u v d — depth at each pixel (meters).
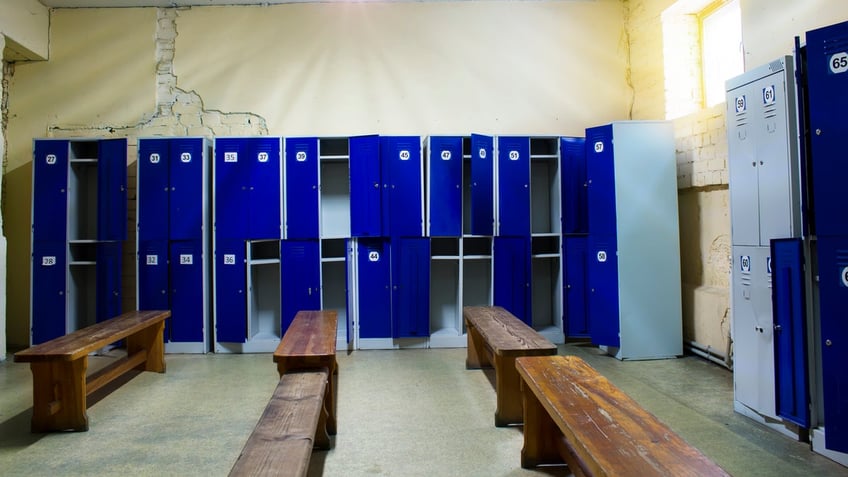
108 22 4.95
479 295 5.01
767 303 2.56
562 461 2.21
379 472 2.16
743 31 3.16
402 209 4.52
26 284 4.86
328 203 4.94
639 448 1.35
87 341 2.76
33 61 4.91
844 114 2.09
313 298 4.48
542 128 5.12
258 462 1.39
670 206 4.12
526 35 5.11
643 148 4.11
